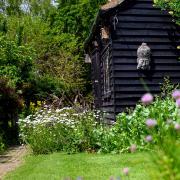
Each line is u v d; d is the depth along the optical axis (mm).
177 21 12953
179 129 2742
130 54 13172
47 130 11805
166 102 10375
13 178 7883
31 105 19641
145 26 13305
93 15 32031
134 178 6602
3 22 26391
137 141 9977
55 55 29281
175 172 2406
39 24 32094
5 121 15984
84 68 29422
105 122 13008
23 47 21656
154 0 12516
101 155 10055
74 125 11773
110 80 13633
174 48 13445
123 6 13195
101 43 15609
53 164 9102
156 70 13273
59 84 23344
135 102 13070
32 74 21672
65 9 32656
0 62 20703
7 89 16312
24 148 13617
